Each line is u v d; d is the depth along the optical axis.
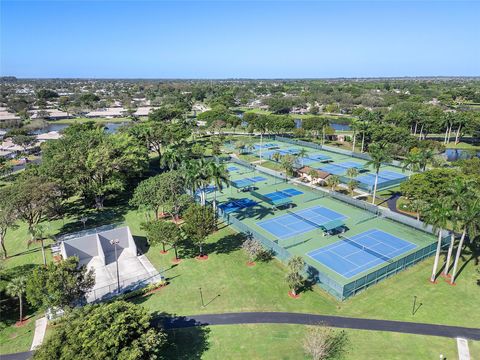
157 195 60.12
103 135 85.44
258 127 143.25
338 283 42.22
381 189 82.19
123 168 73.69
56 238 58.75
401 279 46.34
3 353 35.09
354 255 53.19
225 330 37.28
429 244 55.59
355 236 59.50
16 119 179.50
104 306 31.59
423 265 49.81
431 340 35.50
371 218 67.06
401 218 64.19
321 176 85.44
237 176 93.62
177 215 64.81
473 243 55.66
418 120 133.62
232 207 72.56
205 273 48.50
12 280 39.66
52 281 36.38
